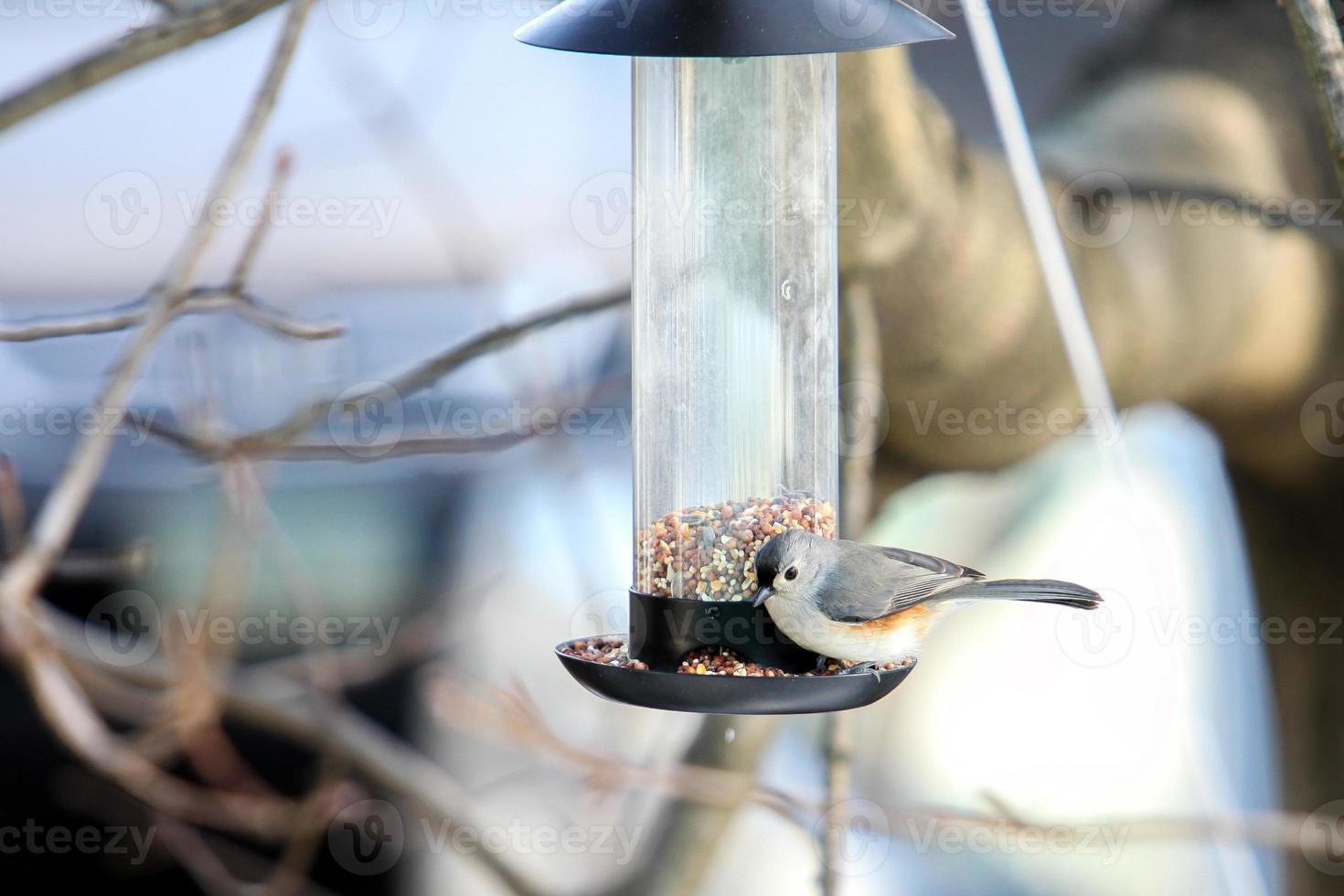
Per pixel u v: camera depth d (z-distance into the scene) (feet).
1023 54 29.86
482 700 30.50
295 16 20.90
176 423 34.83
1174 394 28.63
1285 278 27.96
